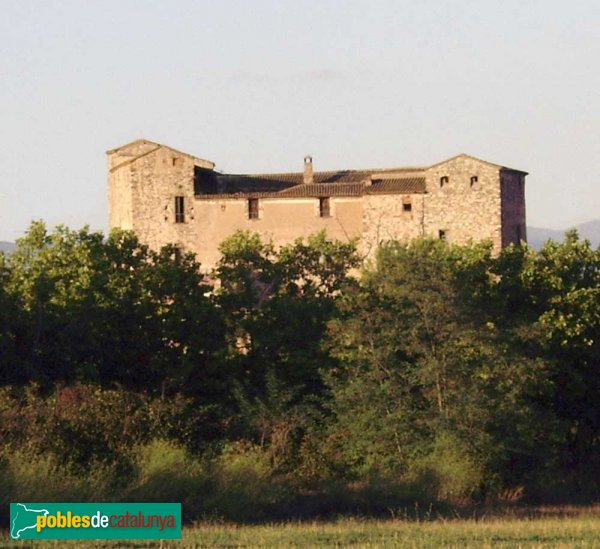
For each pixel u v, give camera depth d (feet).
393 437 503.20
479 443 490.90
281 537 333.21
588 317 615.57
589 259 646.33
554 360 569.64
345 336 543.39
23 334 566.36
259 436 515.50
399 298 546.67
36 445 427.33
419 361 527.81
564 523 374.02
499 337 551.18
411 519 404.36
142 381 590.55
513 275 631.15
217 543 321.52
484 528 356.18
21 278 620.90
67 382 556.51
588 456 595.47
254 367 599.16
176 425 497.87
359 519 400.06
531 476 519.19
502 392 527.81
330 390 543.80
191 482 402.11
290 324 611.06
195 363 591.78
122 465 424.46
